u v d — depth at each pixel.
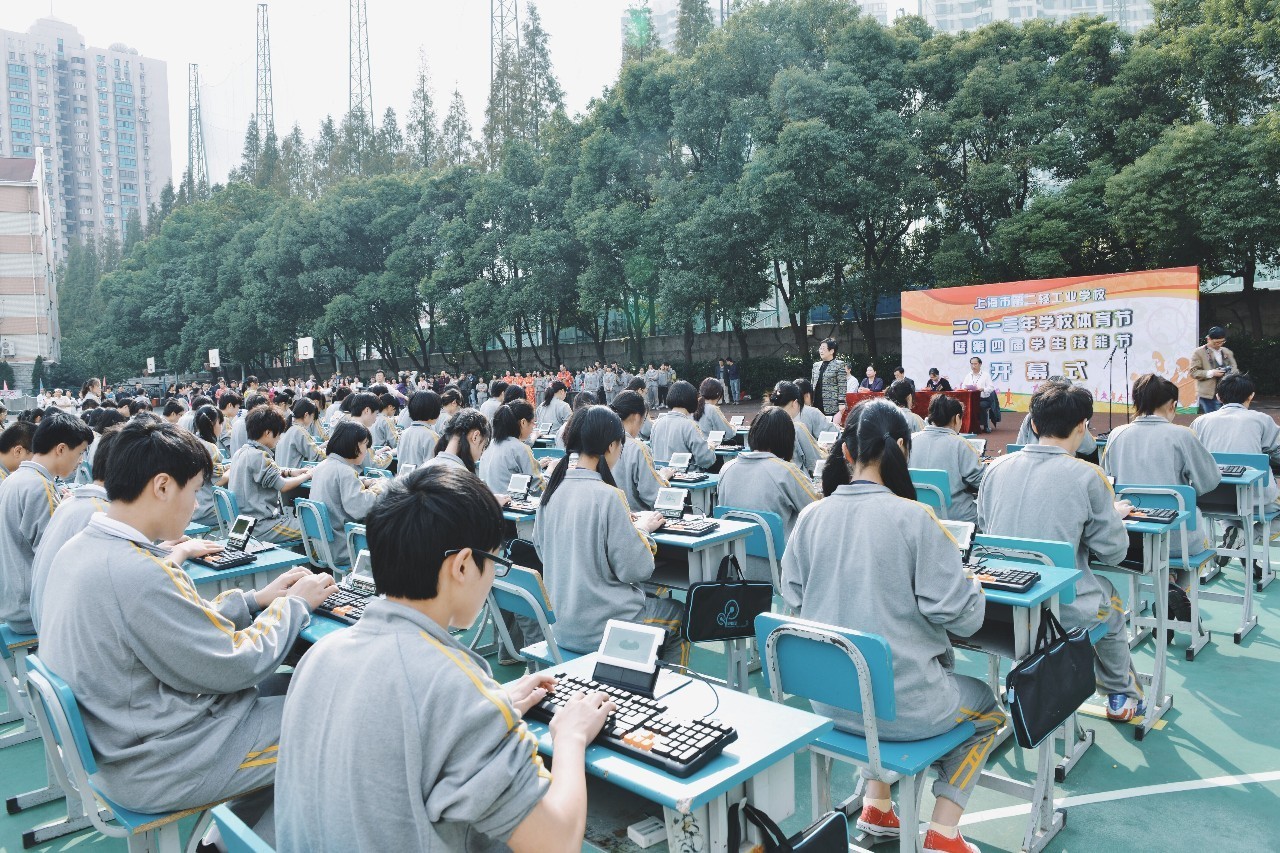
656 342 25.98
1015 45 17.17
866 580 2.21
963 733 2.22
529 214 24.58
